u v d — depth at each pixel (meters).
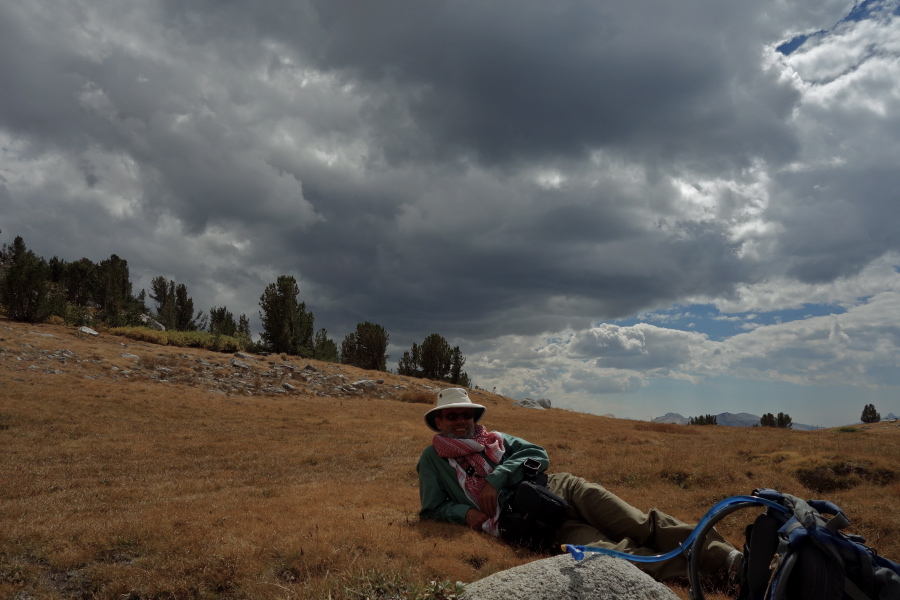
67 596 3.62
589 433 16.95
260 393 23.48
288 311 38.06
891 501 6.82
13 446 10.39
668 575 3.60
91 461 9.63
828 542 1.85
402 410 22.12
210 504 6.07
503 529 4.34
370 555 3.88
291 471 9.54
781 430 22.05
